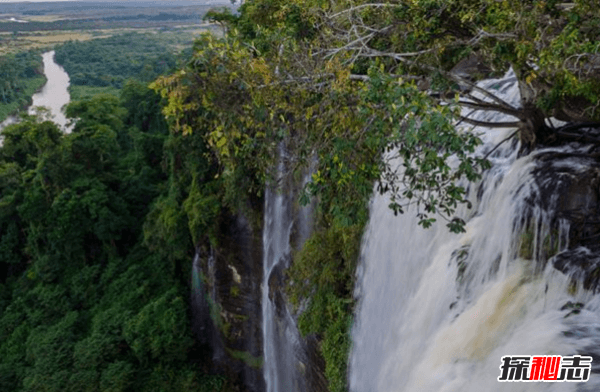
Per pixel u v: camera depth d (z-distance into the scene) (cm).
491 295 1088
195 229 2884
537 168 1170
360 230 1664
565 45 919
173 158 3325
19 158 5444
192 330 3328
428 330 1250
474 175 923
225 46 1138
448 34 1137
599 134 1211
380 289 1532
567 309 970
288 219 2277
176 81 1157
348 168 1058
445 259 1255
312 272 1884
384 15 1202
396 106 915
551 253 1077
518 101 1505
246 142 1256
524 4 970
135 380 3259
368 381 1541
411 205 1402
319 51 1154
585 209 1078
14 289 4434
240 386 3119
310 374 1981
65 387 3284
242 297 2870
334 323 1738
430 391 1030
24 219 4331
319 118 1096
